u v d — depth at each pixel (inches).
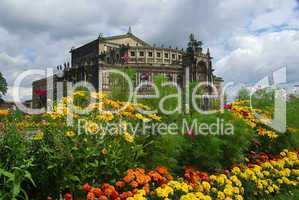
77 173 253.9
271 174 366.6
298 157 435.8
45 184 251.8
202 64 3858.3
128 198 227.8
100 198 225.8
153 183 266.7
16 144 232.5
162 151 316.5
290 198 336.2
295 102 531.2
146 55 3725.4
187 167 333.1
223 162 368.5
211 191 287.0
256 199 323.6
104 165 264.4
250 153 420.8
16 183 208.1
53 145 254.8
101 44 3740.2
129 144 293.3
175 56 3873.0
